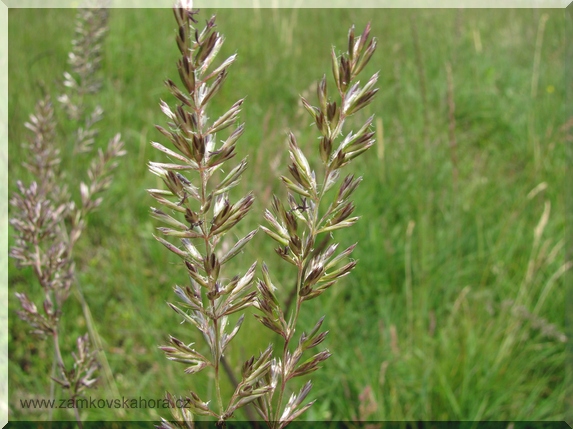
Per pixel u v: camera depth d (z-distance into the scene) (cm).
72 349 275
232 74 534
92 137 233
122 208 368
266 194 297
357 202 359
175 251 59
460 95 504
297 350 62
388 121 459
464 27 628
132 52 552
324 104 54
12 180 327
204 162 56
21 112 396
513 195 388
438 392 256
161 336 286
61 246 142
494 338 271
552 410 254
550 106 479
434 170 396
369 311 308
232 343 249
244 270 282
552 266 324
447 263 321
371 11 684
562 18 595
